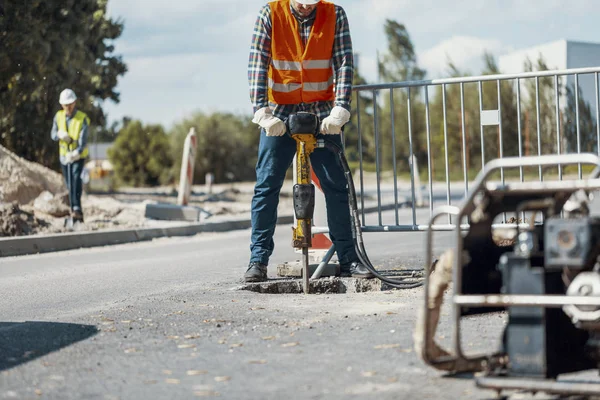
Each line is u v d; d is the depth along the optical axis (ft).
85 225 59.26
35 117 96.17
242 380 16.21
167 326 22.12
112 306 26.40
